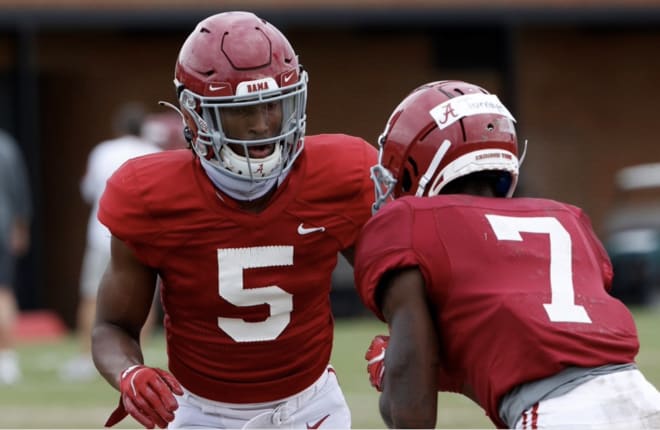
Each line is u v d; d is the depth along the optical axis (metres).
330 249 13.44
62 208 64.44
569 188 69.19
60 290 64.56
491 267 10.97
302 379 13.88
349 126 65.75
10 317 34.03
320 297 13.70
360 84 65.62
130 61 63.34
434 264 10.95
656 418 10.53
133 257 13.22
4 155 35.22
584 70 69.00
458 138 11.48
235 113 12.55
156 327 52.12
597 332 10.83
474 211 11.23
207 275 13.18
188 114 12.90
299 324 13.61
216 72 12.52
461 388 11.64
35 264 56.78
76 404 28.25
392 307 11.01
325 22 57.91
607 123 69.19
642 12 60.78
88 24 56.38
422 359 10.77
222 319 13.41
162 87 63.66
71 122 63.97
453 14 59.12
